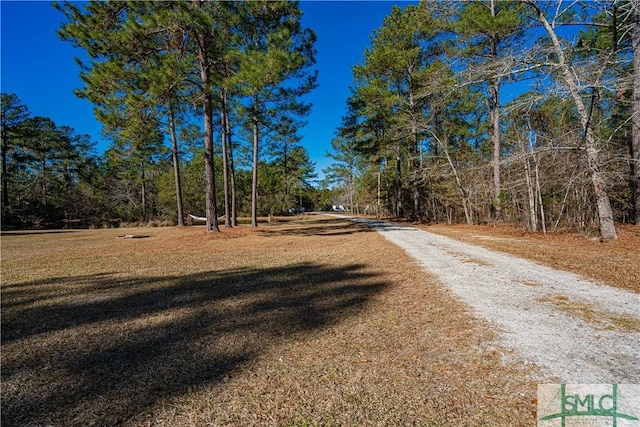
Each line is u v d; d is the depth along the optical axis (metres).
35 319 3.80
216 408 2.04
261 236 13.48
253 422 1.89
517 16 11.11
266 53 11.46
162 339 3.16
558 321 3.23
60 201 30.81
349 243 10.45
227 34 11.87
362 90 18.45
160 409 2.05
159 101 10.65
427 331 3.13
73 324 3.61
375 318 3.54
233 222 19.61
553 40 8.33
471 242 9.16
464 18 11.96
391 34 18.05
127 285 5.44
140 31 9.86
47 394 2.24
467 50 12.46
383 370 2.44
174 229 19.55
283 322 3.54
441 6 10.61
